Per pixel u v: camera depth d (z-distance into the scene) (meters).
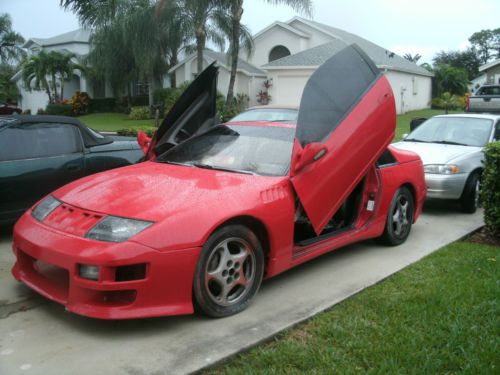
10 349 2.98
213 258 3.42
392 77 28.03
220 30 20.77
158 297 3.12
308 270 4.55
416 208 5.75
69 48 36.03
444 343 3.12
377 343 3.10
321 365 2.85
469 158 7.11
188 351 2.99
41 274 3.49
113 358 2.90
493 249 5.28
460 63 62.34
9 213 5.25
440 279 4.26
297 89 26.42
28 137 5.51
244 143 4.51
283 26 29.77
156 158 4.73
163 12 22.61
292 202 3.91
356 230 4.83
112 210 3.32
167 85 32.25
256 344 3.10
